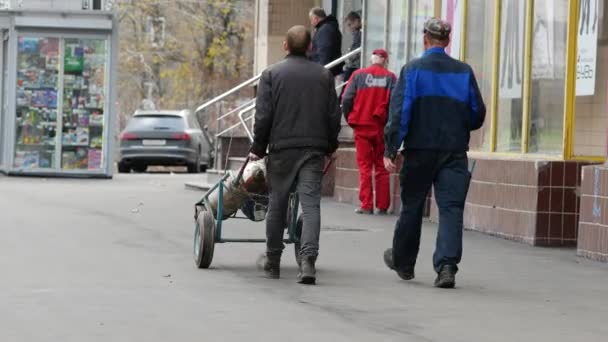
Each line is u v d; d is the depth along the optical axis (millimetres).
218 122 58188
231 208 26891
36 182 58344
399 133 24797
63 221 37000
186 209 42219
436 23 25188
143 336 18781
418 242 25391
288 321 20297
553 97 34344
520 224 34000
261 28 64562
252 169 26172
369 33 49438
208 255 26500
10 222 36312
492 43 38125
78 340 18422
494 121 37656
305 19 63969
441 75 24953
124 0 135375
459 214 24922
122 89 142250
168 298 22516
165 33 137500
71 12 62781
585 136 33719
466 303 22797
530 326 20438
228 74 136125
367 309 21812
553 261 29953
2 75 66188
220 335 18938
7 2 71875
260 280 25250
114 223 36719
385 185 41906
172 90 140000
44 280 24531
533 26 35531
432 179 25078
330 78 25547
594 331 20125
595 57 33875
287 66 25391
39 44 62969
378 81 41562
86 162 63812
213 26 134250
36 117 63219
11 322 19844
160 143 84688
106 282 24406
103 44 63406
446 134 24844
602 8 34062
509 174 34656
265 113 25234
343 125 50688
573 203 33344
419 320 20750
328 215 41156
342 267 27750
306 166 25219
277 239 25438
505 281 26094
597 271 28203
